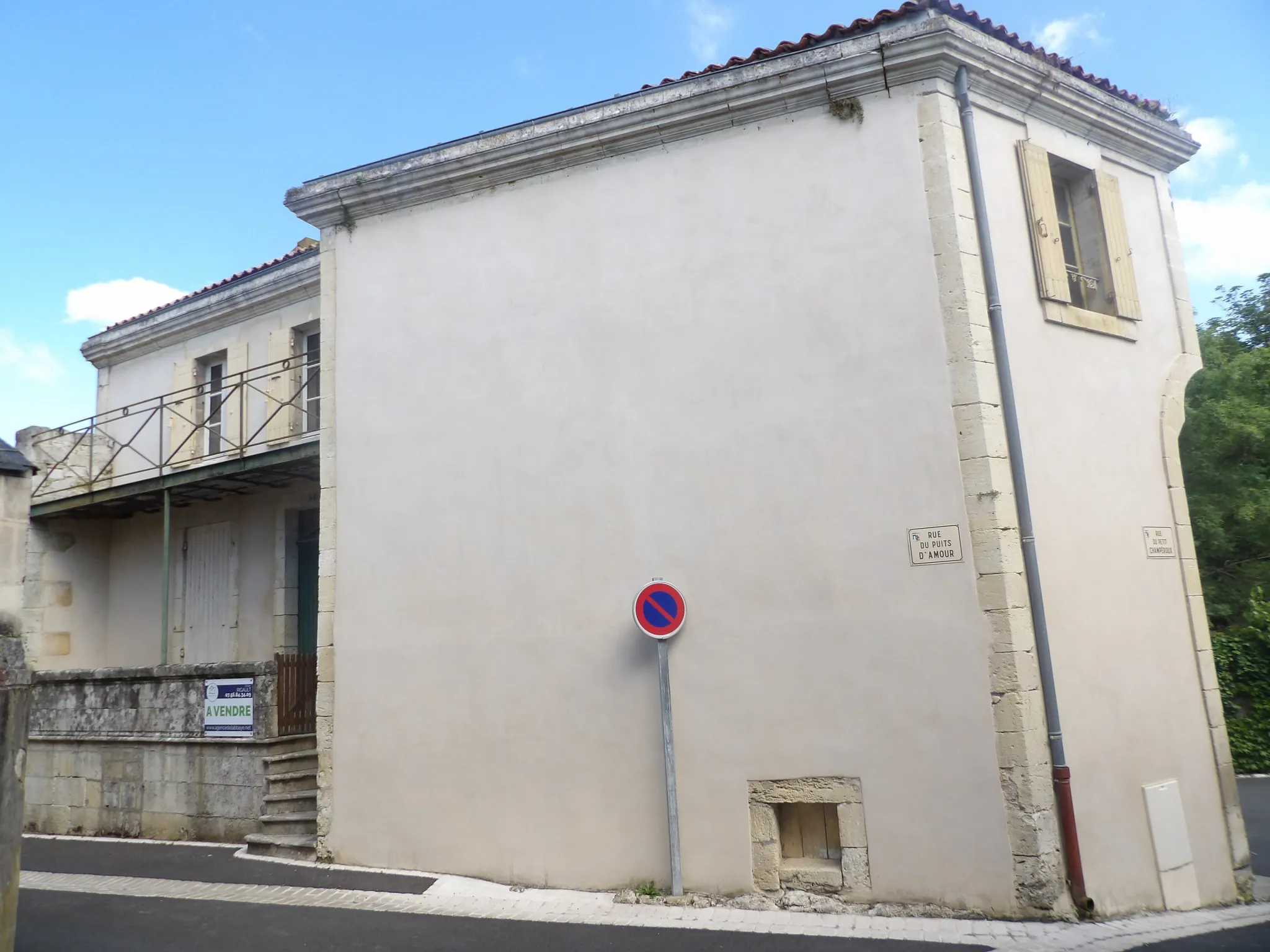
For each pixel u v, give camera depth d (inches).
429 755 315.0
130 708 397.4
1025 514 266.4
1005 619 255.4
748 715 277.1
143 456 503.5
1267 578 638.5
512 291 326.6
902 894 255.8
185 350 537.0
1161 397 325.4
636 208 312.5
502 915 265.9
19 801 214.2
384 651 327.0
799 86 291.1
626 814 287.0
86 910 277.1
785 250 292.2
